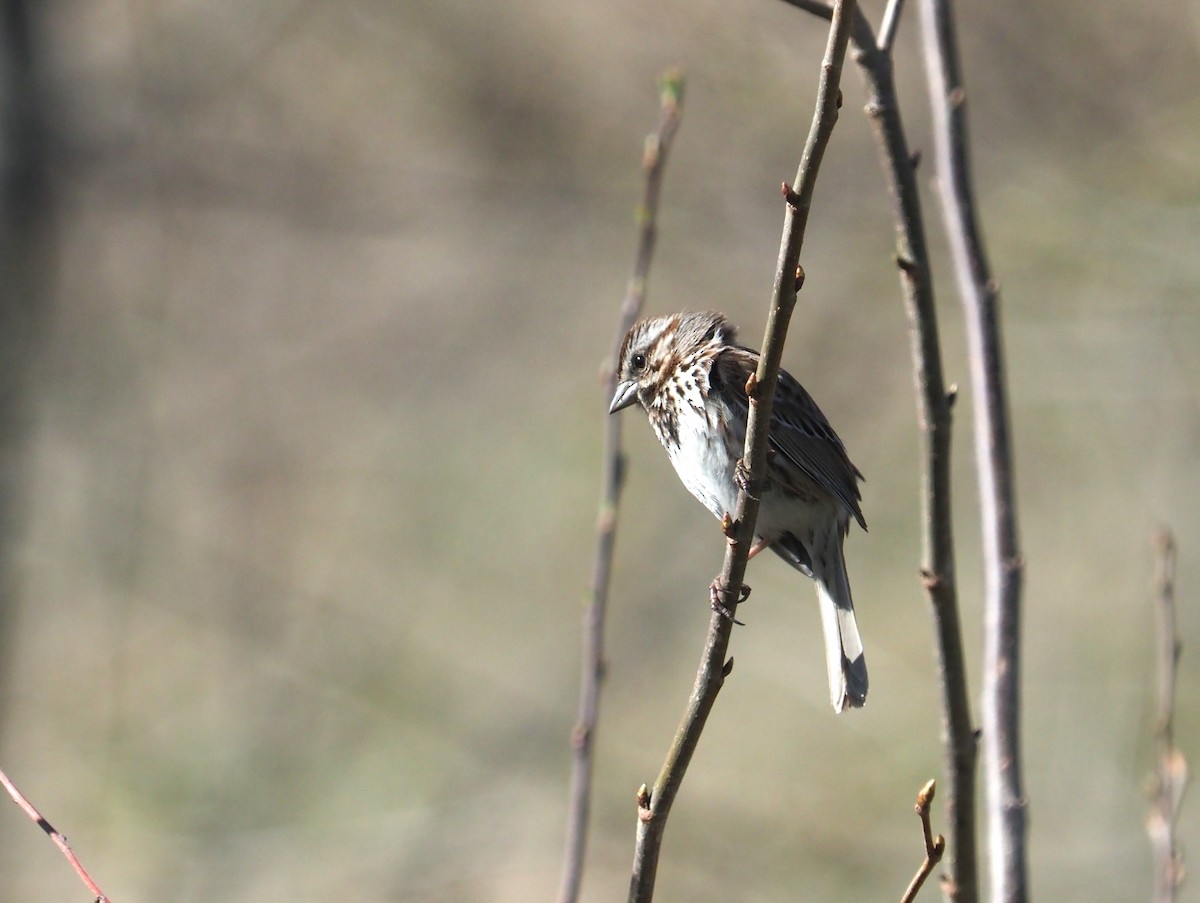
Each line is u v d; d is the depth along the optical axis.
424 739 14.64
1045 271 13.05
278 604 15.30
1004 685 5.88
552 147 13.98
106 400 15.06
